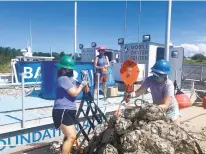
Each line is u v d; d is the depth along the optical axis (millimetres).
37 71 10875
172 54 11508
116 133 3932
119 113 4188
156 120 3859
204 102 9398
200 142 5348
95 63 7980
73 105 3900
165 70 3928
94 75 8016
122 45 13406
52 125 6074
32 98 8586
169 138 3652
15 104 7484
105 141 3979
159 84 4035
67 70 3877
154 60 12086
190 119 7695
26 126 5641
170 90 3986
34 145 5609
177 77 11391
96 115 4703
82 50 17219
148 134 3646
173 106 4281
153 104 3980
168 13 7352
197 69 15148
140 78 10492
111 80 10164
